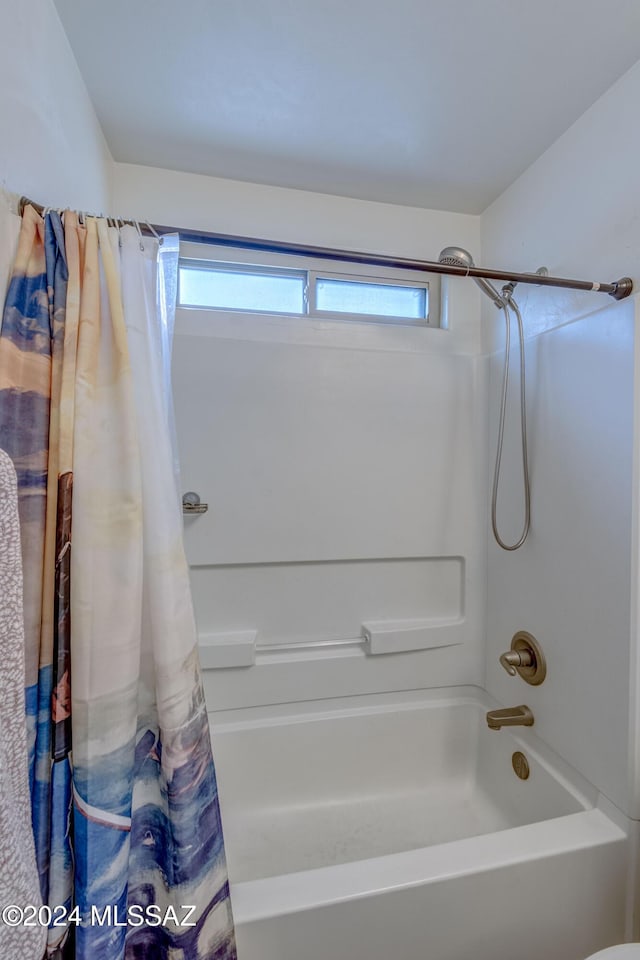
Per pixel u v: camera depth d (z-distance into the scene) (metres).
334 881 0.82
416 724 1.53
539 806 1.22
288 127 1.21
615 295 1.01
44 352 0.66
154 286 0.80
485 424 1.58
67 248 0.70
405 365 1.52
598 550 1.06
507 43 0.96
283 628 1.47
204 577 1.41
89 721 0.63
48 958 0.59
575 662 1.13
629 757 0.96
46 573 0.64
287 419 1.43
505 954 0.87
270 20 0.91
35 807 0.61
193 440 1.37
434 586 1.58
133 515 0.67
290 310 1.50
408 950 0.82
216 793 0.77
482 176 1.41
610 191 1.06
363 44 0.96
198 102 1.13
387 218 1.55
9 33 0.68
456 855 0.88
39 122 0.81
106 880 0.62
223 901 0.74
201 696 0.76
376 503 1.51
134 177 1.36
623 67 1.01
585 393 1.11
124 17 0.91
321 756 1.46
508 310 1.36
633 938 0.93
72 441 0.65
